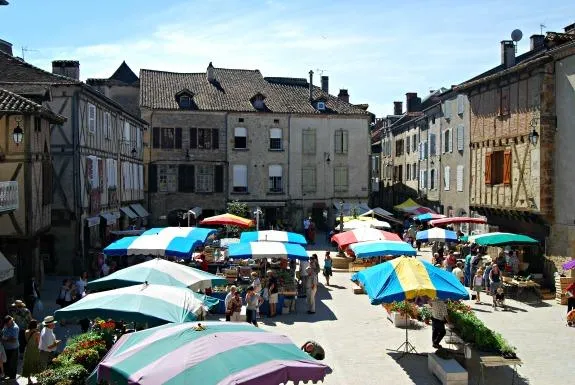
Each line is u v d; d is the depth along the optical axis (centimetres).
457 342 1293
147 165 4053
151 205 4066
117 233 2605
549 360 1334
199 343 679
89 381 714
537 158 2227
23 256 2034
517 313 1830
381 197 5856
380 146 5959
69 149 2480
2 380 1162
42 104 2366
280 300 1805
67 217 2492
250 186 4253
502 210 2519
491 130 2656
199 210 3922
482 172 2756
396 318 1655
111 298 983
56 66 3125
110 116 3020
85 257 2561
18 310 1380
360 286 2166
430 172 4072
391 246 1897
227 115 4191
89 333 1147
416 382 1182
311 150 4362
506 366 1282
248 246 1827
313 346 1104
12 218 1986
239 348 668
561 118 2167
